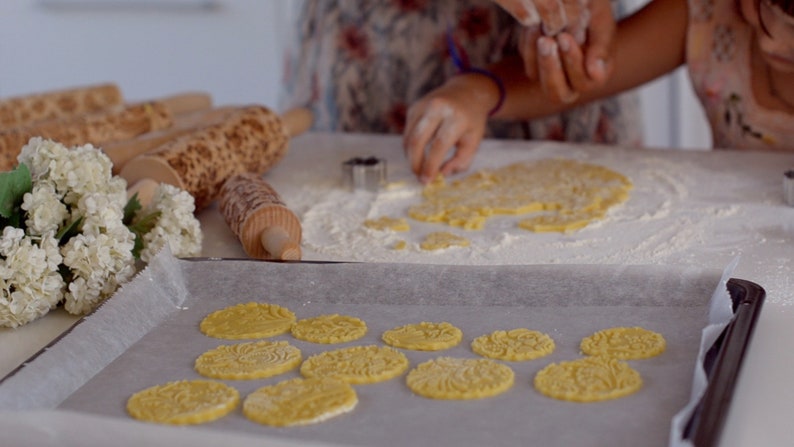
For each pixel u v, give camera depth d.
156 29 3.55
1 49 3.77
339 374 0.81
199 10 3.45
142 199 1.17
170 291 0.98
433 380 0.79
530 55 1.53
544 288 0.95
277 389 0.78
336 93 2.07
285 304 0.99
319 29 2.10
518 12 1.42
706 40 1.56
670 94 3.01
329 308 0.97
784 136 1.52
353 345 0.88
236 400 0.77
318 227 1.25
